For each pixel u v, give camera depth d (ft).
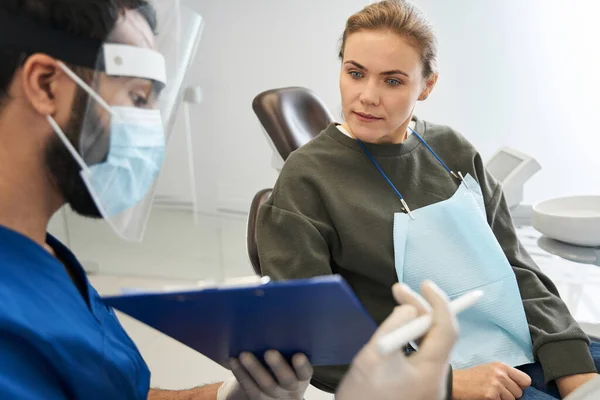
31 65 1.80
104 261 9.19
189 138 5.40
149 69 2.06
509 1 7.86
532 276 3.89
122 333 2.53
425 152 3.98
